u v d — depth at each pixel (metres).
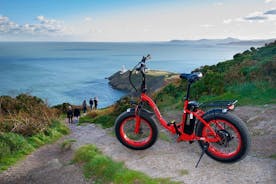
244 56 19.86
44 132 13.55
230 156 6.36
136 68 7.31
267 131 8.45
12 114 14.36
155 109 7.31
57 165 8.45
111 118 17.58
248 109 10.66
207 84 15.39
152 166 6.94
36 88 125.25
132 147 7.87
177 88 17.69
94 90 126.00
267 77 13.40
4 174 8.55
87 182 7.08
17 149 10.73
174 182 6.06
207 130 6.80
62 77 179.00
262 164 6.47
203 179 6.11
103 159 7.54
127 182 6.46
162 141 8.51
